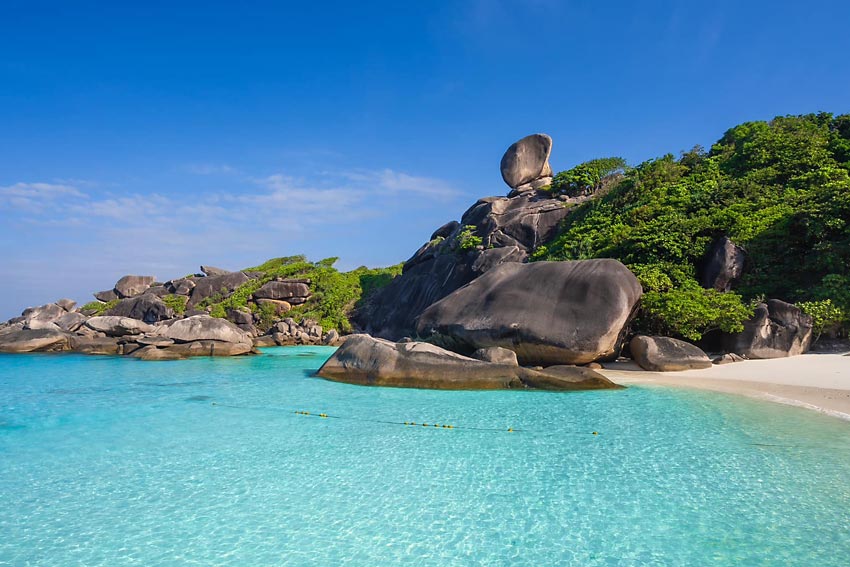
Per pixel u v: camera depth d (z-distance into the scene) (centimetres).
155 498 720
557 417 1168
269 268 5628
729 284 2208
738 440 952
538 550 568
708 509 662
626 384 1545
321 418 1195
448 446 960
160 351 2680
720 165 3250
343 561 548
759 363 1784
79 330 3372
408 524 635
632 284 1862
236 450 943
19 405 1377
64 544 591
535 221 3547
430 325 2050
